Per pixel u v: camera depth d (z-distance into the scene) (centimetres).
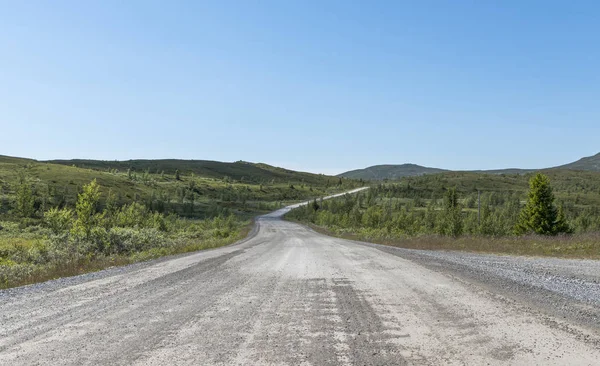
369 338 539
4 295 910
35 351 489
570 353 471
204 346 507
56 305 770
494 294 847
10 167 14562
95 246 2167
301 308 727
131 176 18025
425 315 665
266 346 507
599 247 2142
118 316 670
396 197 19025
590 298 837
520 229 4428
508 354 470
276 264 1465
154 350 491
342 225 7050
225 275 1173
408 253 2003
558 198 18050
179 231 4922
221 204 14988
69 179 13675
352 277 1115
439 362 445
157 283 1026
